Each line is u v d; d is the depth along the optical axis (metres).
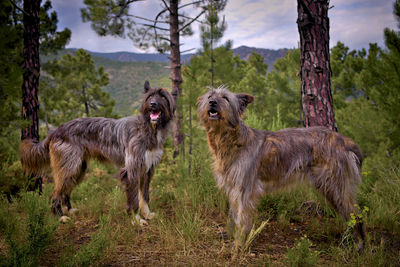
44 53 9.94
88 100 15.37
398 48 6.71
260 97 13.77
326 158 3.27
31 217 2.64
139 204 4.26
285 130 3.58
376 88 7.97
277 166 3.33
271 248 3.18
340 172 3.25
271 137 3.43
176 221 3.90
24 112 5.22
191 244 3.22
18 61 7.07
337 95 12.89
